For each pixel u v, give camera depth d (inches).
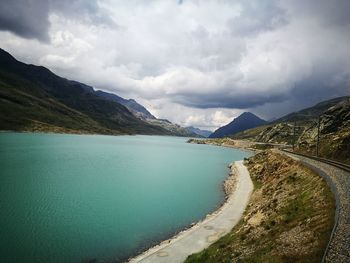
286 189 1939.0
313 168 1988.2
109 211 2289.6
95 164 4982.8
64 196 2662.4
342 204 1133.1
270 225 1338.6
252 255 1104.2
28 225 1878.7
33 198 2519.7
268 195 2095.2
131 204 2529.5
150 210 2374.5
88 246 1619.1
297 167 2401.6
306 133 4795.8
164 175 4291.3
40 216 2069.4
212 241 1510.8
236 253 1206.3
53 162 4783.5
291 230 1145.4
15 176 3415.4
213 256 1279.5
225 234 1594.5
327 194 1330.0
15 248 1540.4
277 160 3240.7
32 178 3366.1
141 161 5994.1
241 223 1736.0
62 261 1434.5
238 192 2650.1
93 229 1879.9
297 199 1542.8
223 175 4488.2
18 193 2657.5
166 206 2518.5
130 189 3149.6
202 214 2301.9
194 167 5438.0
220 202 2701.8
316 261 823.7
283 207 1525.6
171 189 3257.9
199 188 3368.6
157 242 1706.4
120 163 5408.5
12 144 7003.0
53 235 1744.6
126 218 2134.6
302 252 916.6
